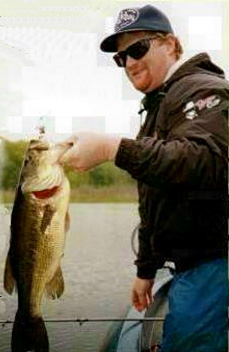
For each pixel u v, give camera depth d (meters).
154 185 1.14
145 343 1.62
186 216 1.27
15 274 1.39
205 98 1.18
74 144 1.12
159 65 1.36
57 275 1.36
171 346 1.32
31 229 1.34
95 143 1.10
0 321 1.58
